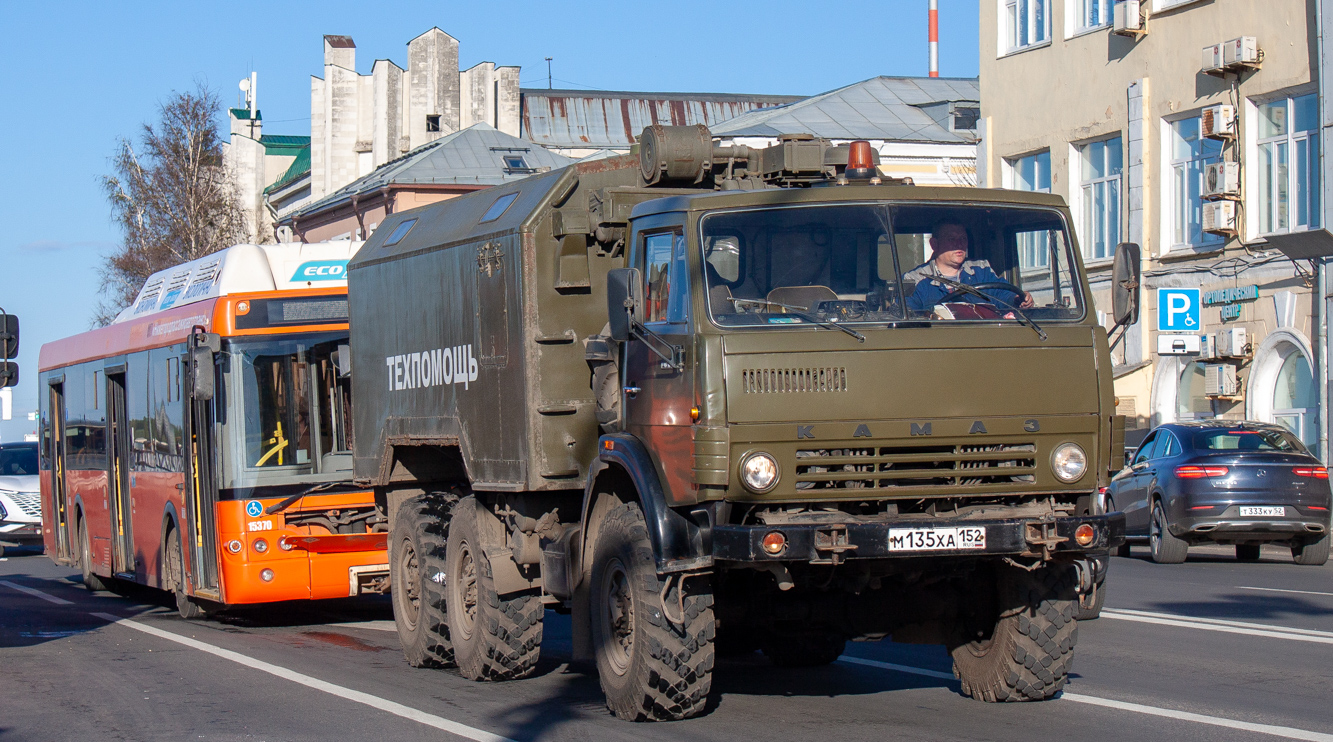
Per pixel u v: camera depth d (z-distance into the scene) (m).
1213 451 17.20
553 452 8.55
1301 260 22.73
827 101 42.19
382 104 65.25
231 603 12.84
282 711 8.57
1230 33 24.28
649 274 7.86
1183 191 25.75
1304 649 10.18
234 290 13.44
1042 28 29.28
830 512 6.99
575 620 8.45
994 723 7.59
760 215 7.38
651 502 7.34
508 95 69.19
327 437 13.28
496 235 8.96
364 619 14.34
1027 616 7.90
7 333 14.80
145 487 15.49
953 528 6.88
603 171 8.91
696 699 7.55
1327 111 21.86
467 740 7.45
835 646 9.82
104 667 10.90
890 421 7.00
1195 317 23.58
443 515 10.38
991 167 30.62
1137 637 10.87
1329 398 22.03
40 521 25.80
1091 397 7.29
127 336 16.38
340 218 55.88
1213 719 7.65
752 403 6.95
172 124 63.50
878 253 7.39
